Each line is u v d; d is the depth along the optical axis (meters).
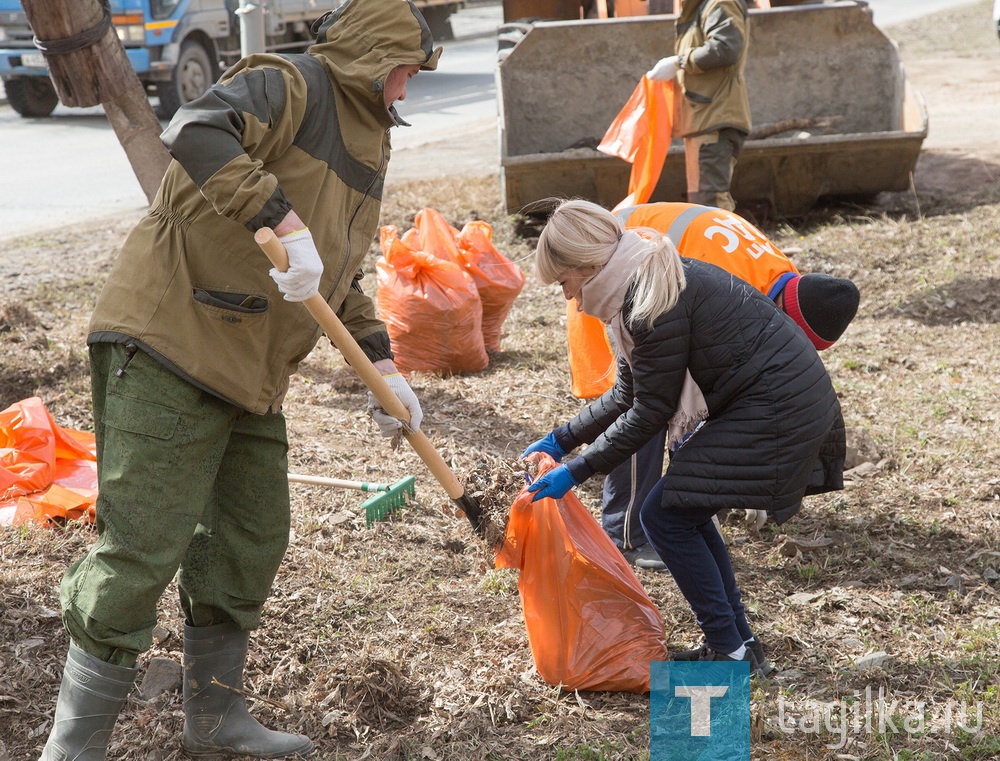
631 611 3.19
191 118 2.27
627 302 2.81
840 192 8.67
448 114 15.00
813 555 3.93
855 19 9.11
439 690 3.15
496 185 10.05
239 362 2.49
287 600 3.56
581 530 3.22
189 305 2.44
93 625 2.46
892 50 9.11
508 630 3.47
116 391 2.45
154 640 3.34
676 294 2.78
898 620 3.46
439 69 19.83
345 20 2.56
